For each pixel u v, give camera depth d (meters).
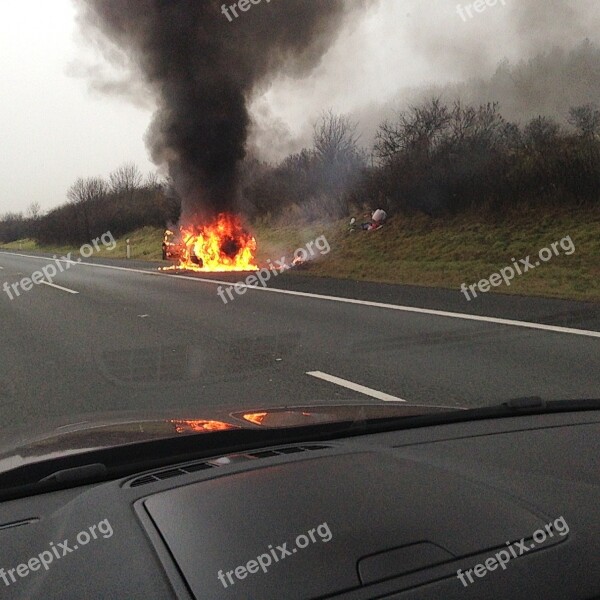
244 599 1.65
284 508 2.14
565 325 8.99
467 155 20.38
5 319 11.45
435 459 2.99
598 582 1.77
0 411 5.80
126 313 11.66
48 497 2.63
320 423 3.40
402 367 7.10
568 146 18.55
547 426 3.81
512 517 2.13
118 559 1.94
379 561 1.81
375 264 17.30
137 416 3.69
